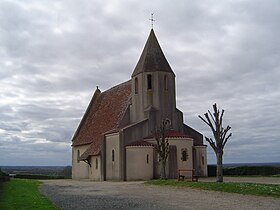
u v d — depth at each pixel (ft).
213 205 65.51
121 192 95.96
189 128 178.91
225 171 177.68
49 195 89.66
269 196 76.59
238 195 80.12
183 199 75.66
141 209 62.44
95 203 71.82
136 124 162.30
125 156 157.99
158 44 175.42
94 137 193.26
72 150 219.41
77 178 207.82
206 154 173.47
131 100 177.78
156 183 120.57
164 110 167.73
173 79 173.47
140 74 170.81
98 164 174.29
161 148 146.10
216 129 108.68
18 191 95.66
